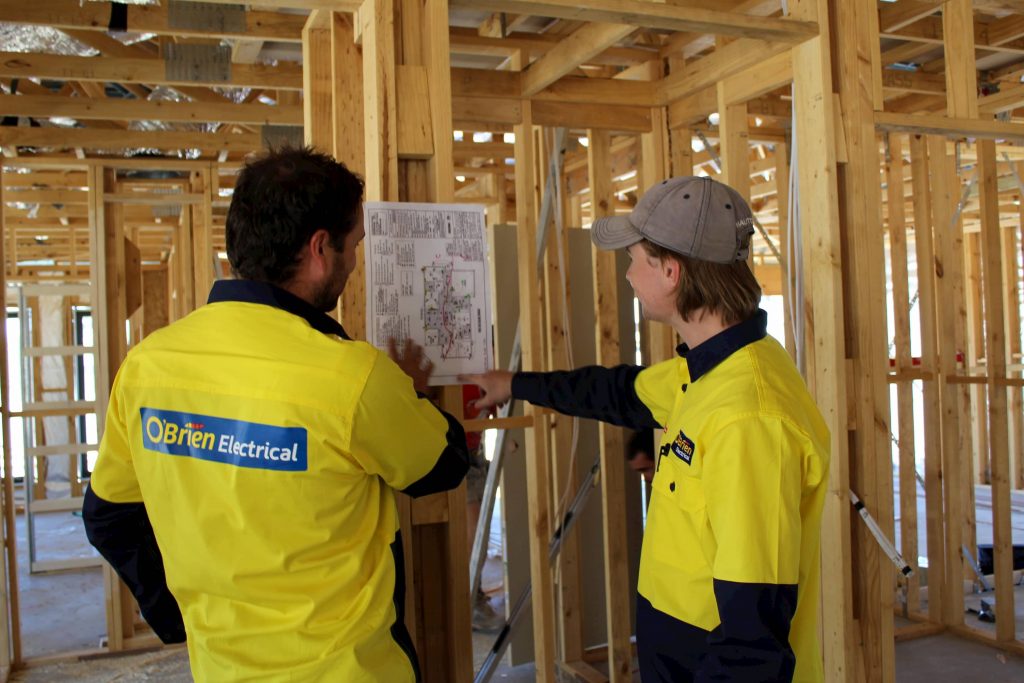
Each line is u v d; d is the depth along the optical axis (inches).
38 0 111.7
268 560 42.7
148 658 165.9
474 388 142.8
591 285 150.6
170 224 264.1
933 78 158.7
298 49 139.6
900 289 173.2
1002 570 153.3
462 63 137.9
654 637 52.7
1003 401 155.1
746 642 42.8
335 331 47.1
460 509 72.7
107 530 50.6
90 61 136.4
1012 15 137.9
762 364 49.1
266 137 168.4
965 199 175.8
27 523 224.2
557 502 144.7
